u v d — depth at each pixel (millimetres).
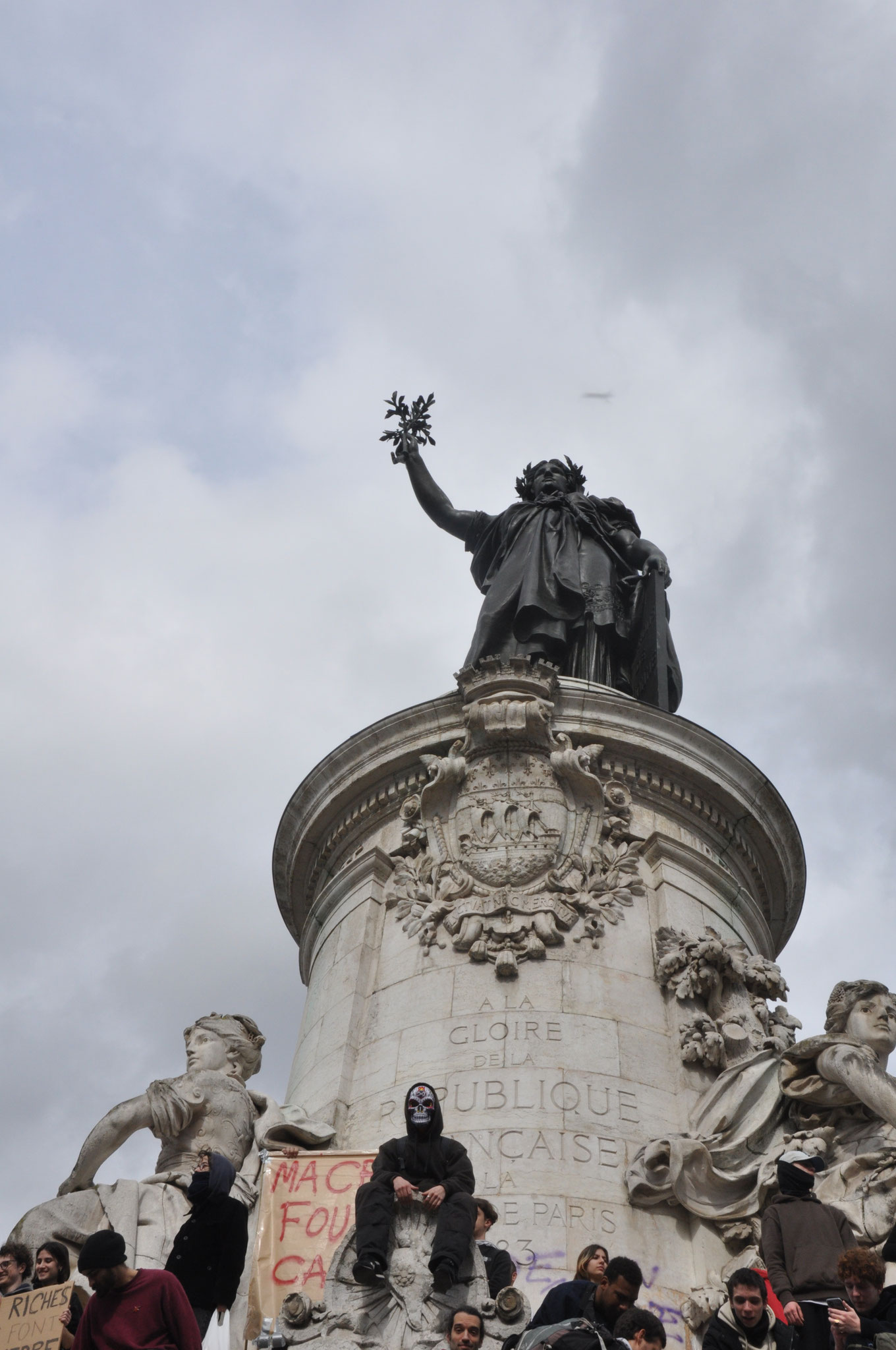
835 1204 8211
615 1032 9766
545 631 14195
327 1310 6727
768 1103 9258
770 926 12562
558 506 15852
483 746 11586
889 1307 5918
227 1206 6754
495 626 14523
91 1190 8984
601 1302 6055
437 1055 9742
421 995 10211
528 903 10477
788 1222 6562
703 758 11789
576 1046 9625
